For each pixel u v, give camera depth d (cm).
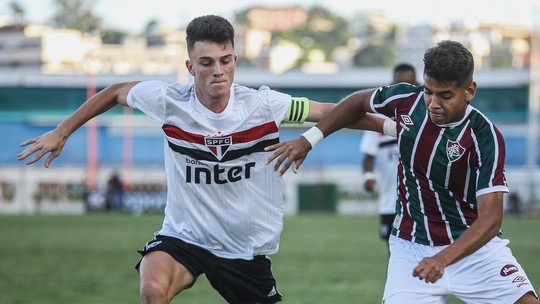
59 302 2614
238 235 1543
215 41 1429
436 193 1462
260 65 19912
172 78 10425
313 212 8656
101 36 12700
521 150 10625
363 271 3478
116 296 2759
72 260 3900
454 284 1480
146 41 13988
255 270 1573
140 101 1529
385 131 1543
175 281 1498
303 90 10731
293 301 2648
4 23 14875
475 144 1412
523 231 5750
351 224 6488
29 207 8900
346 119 1508
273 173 1528
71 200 8862
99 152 10719
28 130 10606
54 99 10562
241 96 1502
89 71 10475
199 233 1537
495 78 10694
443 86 1335
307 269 3547
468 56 1335
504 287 1459
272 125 1509
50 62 13212
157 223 6450
